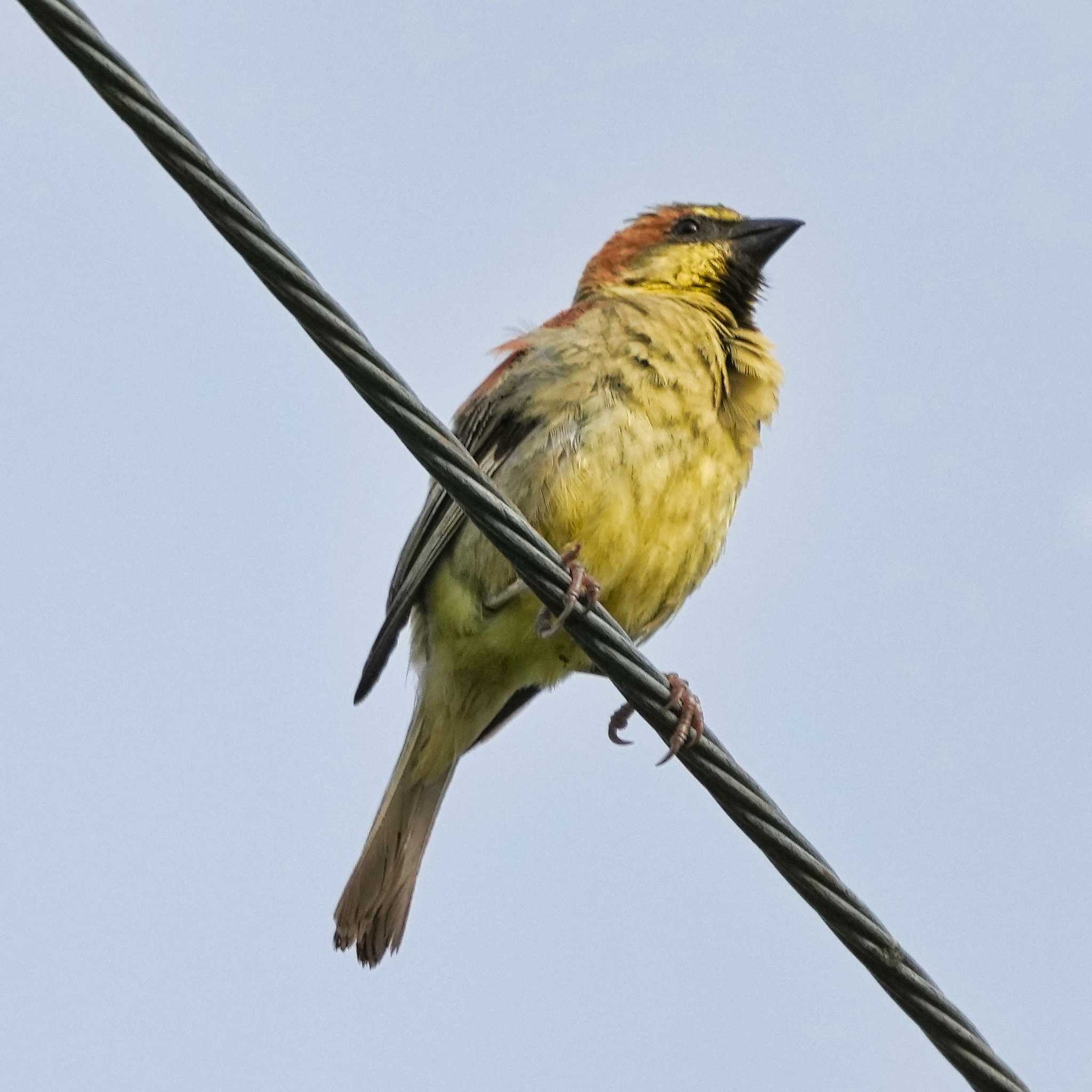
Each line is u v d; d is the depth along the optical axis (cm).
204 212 720
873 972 819
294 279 738
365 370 771
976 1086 805
